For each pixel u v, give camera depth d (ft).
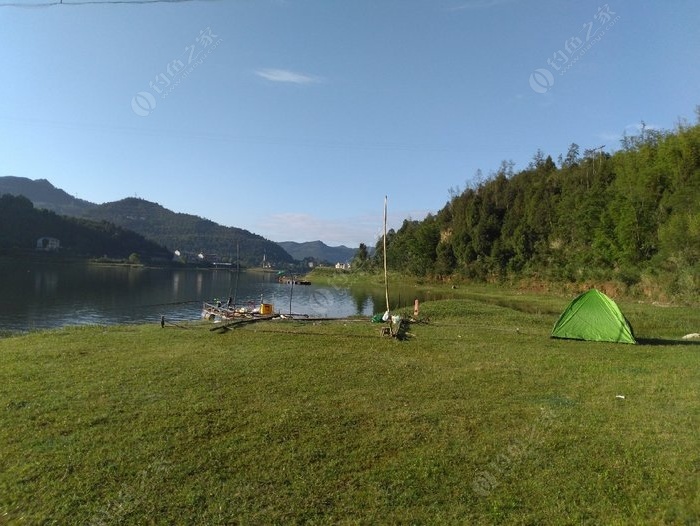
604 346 50.06
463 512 17.19
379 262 292.20
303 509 17.30
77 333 56.59
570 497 18.06
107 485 18.83
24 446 22.16
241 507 17.37
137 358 40.47
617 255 146.72
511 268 206.80
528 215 206.90
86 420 25.16
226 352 43.39
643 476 19.47
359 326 64.80
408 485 18.97
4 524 16.51
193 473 19.72
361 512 17.19
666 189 132.05
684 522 16.22
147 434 23.41
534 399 29.73
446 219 275.59
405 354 43.73
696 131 123.24
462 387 32.32
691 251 117.80
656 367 39.09
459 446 22.48
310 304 139.85
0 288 148.77
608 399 29.73
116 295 147.23
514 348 47.85
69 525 16.40
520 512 17.17
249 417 25.70
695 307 104.53
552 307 123.24
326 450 21.90
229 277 311.88
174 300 135.95
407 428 24.50
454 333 58.70
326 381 33.24
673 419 25.81
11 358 40.73
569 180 196.24
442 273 249.55
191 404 27.76
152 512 17.07
